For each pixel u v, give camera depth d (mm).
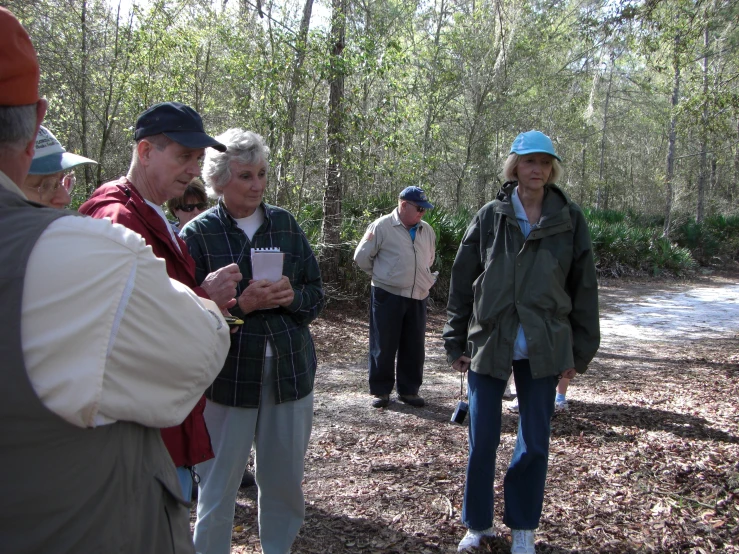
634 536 3125
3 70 1114
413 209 5246
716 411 5188
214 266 2555
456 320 3227
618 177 31078
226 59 10227
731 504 3430
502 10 13523
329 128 9367
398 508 3457
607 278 17234
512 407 5230
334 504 3492
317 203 10344
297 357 2588
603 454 4211
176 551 1311
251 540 3078
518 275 2914
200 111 12555
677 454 4188
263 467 2623
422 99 16594
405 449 4402
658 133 29250
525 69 17531
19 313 1035
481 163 19484
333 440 4562
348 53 9055
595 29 7902
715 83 9273
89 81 12055
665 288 15938
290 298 2486
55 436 1067
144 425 1219
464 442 4566
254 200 2605
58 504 1071
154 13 11023
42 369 1048
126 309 1129
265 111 9242
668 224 21609
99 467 1120
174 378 1235
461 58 18172
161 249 2043
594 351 3029
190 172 2143
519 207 3010
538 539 3090
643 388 6031
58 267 1068
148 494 1239
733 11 8281
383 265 5309
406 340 5449
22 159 1195
